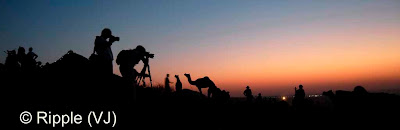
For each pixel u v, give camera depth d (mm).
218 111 11953
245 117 14906
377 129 7492
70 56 7656
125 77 7500
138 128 6504
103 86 7105
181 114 8242
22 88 6469
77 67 7324
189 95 9617
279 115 16406
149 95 9062
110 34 7867
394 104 7668
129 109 6938
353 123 8172
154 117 7316
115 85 7301
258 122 13430
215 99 15094
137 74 8641
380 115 7734
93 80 7148
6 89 6324
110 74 7484
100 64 7430
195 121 8461
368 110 7973
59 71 7133
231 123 11617
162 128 7000
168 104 8438
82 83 6996
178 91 9805
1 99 5984
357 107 8234
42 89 6637
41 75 7059
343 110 8633
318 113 13109
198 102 9625
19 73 7102
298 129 11242
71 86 6828
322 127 9859
